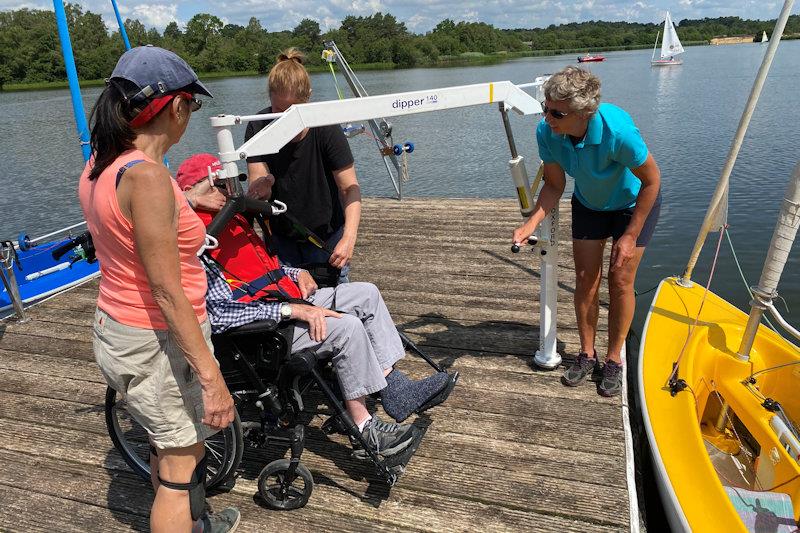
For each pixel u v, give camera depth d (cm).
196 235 163
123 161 148
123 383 165
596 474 241
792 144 1252
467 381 313
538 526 218
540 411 284
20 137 1902
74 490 248
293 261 297
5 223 1009
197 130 1858
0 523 232
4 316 457
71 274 554
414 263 497
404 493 236
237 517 221
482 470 246
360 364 221
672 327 319
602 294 409
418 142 1631
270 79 258
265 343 208
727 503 205
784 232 249
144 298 159
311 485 226
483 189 1089
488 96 256
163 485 176
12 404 314
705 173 1059
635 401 337
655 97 2331
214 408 159
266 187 263
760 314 272
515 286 438
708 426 310
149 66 148
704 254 712
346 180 281
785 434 250
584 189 263
